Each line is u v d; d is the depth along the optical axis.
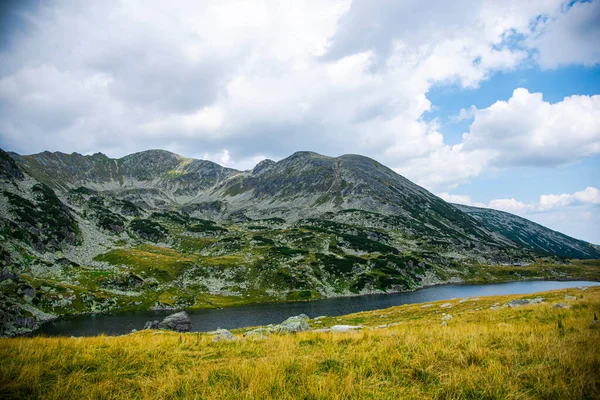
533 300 33.25
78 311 116.19
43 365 10.65
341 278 181.00
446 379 8.88
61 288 124.44
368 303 132.50
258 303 144.12
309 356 11.68
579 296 30.30
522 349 10.88
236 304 141.62
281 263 194.25
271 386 8.84
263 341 15.85
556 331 13.00
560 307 22.08
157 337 17.02
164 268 175.25
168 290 151.50
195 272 177.50
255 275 176.88
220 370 10.62
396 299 140.88
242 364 10.53
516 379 8.50
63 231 194.00
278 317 108.62
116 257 185.75
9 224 163.75
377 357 11.16
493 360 9.73
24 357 11.02
